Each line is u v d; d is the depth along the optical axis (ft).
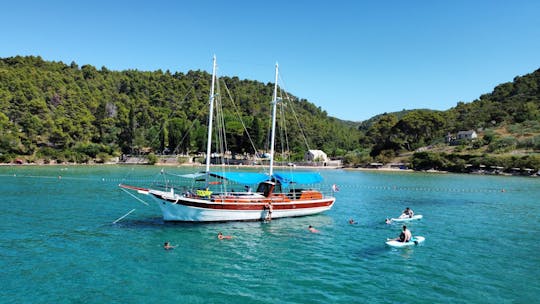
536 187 261.03
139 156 507.71
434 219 134.82
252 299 61.41
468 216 142.31
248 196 121.60
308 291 65.05
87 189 202.39
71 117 544.21
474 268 78.79
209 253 85.35
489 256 87.81
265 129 526.57
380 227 118.73
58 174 299.58
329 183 286.05
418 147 553.23
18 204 148.15
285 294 63.67
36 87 581.53
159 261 79.10
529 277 73.61
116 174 313.73
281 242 96.63
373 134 640.58
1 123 435.12
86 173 317.22
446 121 629.92
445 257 86.53
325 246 94.07
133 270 73.41
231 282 68.49
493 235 109.60
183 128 546.26
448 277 73.10
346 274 73.87
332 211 148.87
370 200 186.80
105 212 133.39
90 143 505.25
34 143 458.09
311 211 132.87
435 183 289.12
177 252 85.56
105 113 586.45
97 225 111.55
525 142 447.01
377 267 78.54
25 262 76.74
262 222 119.44
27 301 58.75
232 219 116.06
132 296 61.52
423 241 100.99
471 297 63.62
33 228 106.52
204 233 103.30
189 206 109.50
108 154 495.00
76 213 130.62
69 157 446.19
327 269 76.64
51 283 66.13
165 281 68.23
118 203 154.51
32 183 228.84
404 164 481.87
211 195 117.80
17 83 552.82
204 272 73.20
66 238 95.96
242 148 513.04
